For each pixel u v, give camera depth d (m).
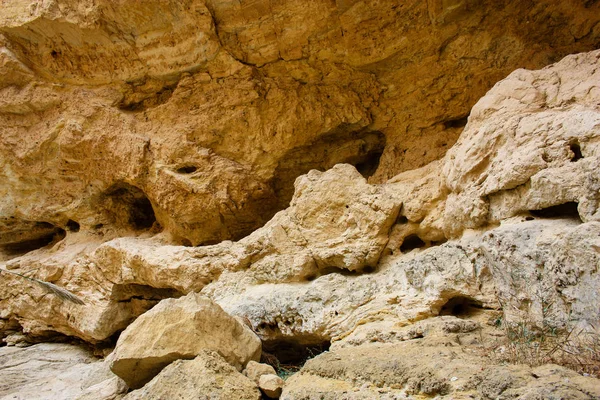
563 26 6.07
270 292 5.56
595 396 2.14
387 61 7.02
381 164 7.27
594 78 4.01
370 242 5.25
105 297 8.04
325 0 6.74
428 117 7.02
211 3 7.22
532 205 3.71
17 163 9.23
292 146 7.66
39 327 9.05
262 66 7.70
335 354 3.68
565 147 3.63
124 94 8.67
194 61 7.90
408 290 4.56
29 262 9.38
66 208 9.30
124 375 4.18
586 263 2.95
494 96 4.62
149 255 7.25
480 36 6.38
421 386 2.73
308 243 5.75
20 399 5.50
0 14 8.41
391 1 6.44
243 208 7.82
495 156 4.22
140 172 8.12
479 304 4.09
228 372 3.73
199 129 7.91
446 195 5.00
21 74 8.82
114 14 7.77
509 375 2.48
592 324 2.88
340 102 7.48
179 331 4.10
